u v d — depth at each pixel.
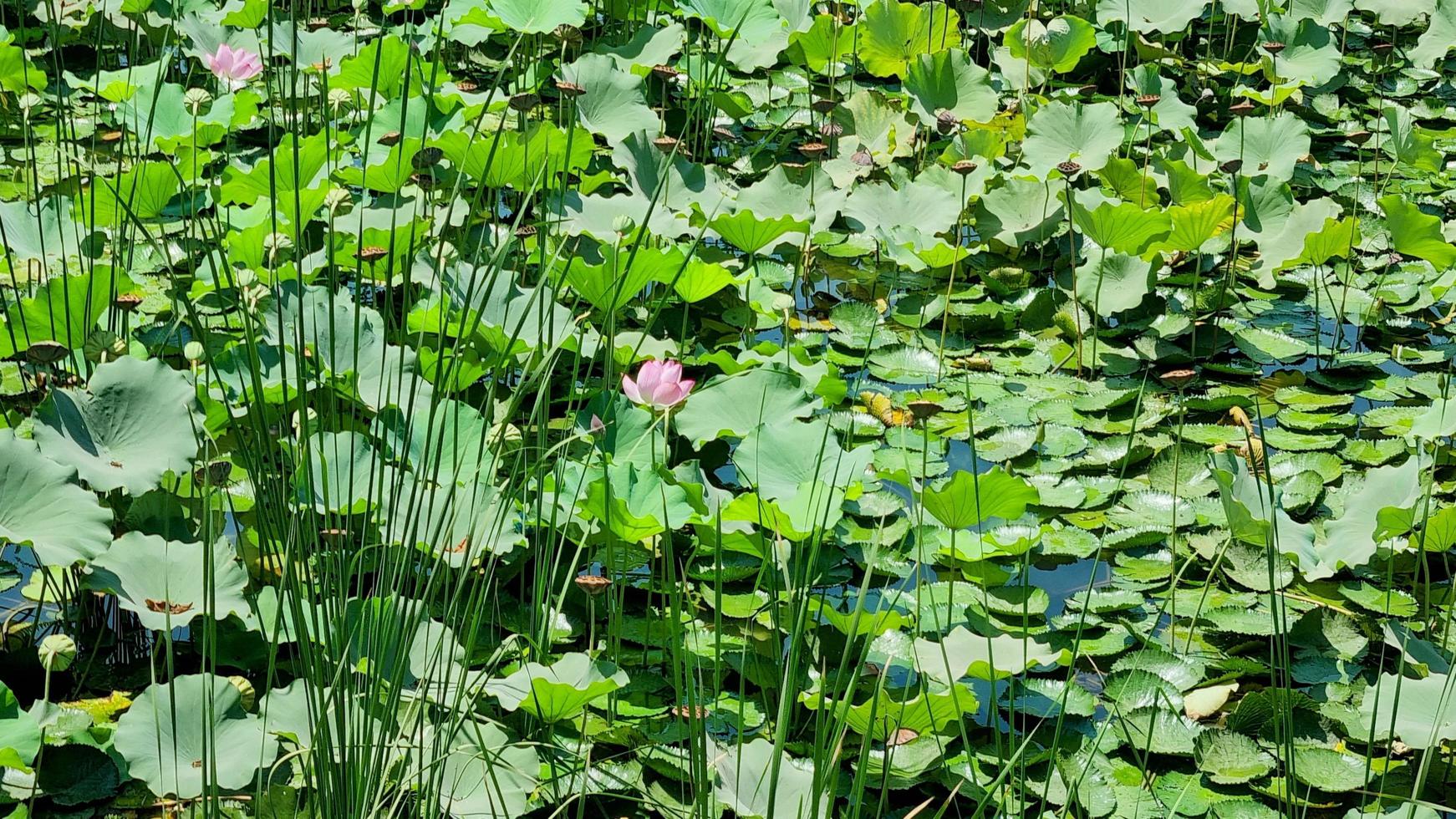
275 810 2.45
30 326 3.30
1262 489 3.41
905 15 6.27
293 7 2.37
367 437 3.25
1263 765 2.77
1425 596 3.32
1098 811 2.65
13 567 3.24
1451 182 6.12
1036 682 3.03
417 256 4.13
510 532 2.95
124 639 3.04
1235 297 5.06
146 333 4.17
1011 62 6.52
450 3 5.95
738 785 2.51
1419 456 3.48
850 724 2.63
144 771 2.39
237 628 2.94
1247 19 7.48
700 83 6.21
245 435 3.42
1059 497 3.76
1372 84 7.32
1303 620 3.22
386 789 2.42
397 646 2.34
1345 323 4.93
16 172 5.24
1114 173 5.47
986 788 2.45
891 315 4.88
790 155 6.05
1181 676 3.06
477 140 4.29
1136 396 4.34
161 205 4.46
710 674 3.00
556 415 3.93
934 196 5.22
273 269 2.78
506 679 2.63
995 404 4.27
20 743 2.34
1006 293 5.01
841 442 3.93
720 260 4.80
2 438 2.64
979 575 3.36
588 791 2.60
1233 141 5.88
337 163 4.68
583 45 6.80
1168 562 3.51
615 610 3.07
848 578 3.35
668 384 3.13
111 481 2.74
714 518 3.00
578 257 3.89
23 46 4.73
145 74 5.62
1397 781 2.74
